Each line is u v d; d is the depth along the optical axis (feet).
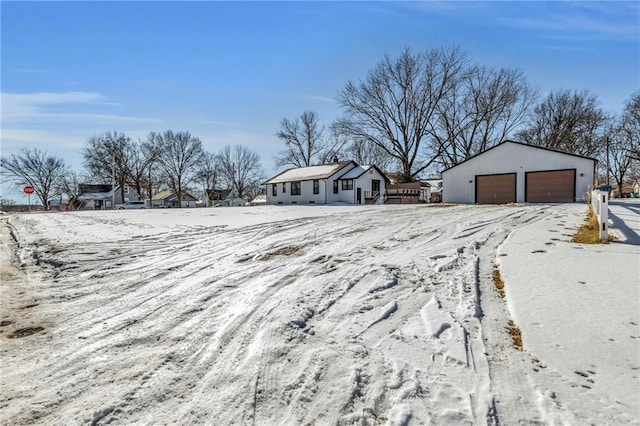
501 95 118.42
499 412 7.98
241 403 8.61
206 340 12.08
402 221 38.04
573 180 70.59
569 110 124.06
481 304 14.03
